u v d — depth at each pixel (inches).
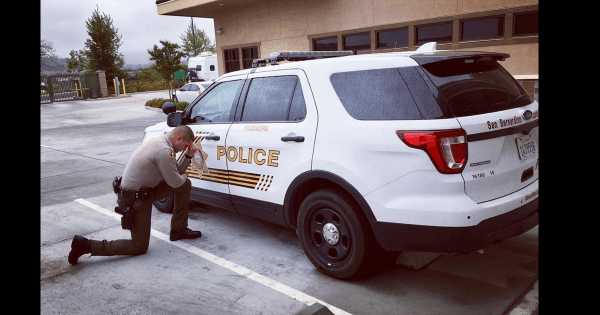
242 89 172.2
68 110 974.4
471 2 361.1
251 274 148.1
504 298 125.3
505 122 118.5
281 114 152.6
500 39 350.0
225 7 578.6
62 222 212.5
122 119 764.6
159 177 163.3
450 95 116.1
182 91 880.9
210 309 126.6
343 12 452.8
